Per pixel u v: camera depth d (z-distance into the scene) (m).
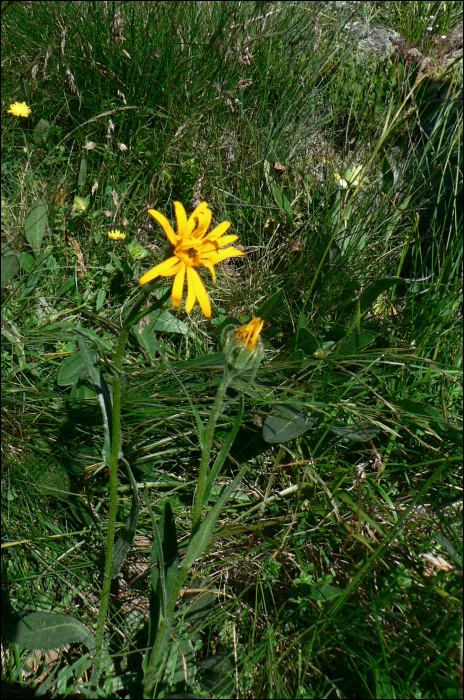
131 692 0.55
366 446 0.68
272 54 0.93
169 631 0.52
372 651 0.54
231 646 0.57
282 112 0.91
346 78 0.99
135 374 0.67
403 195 0.80
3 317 0.65
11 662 0.55
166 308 0.72
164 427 0.65
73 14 0.85
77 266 0.72
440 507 0.56
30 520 0.60
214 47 0.86
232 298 0.77
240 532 0.62
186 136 0.82
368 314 0.77
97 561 0.60
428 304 0.73
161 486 0.65
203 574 0.61
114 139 0.81
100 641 0.54
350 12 1.07
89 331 0.67
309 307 0.77
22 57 0.83
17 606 0.57
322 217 0.79
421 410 0.66
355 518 0.61
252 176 0.83
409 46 1.03
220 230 0.48
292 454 0.64
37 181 0.73
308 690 0.55
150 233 0.75
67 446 0.64
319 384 0.69
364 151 0.84
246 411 0.65
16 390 0.63
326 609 0.56
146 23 0.89
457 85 0.93
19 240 0.70
